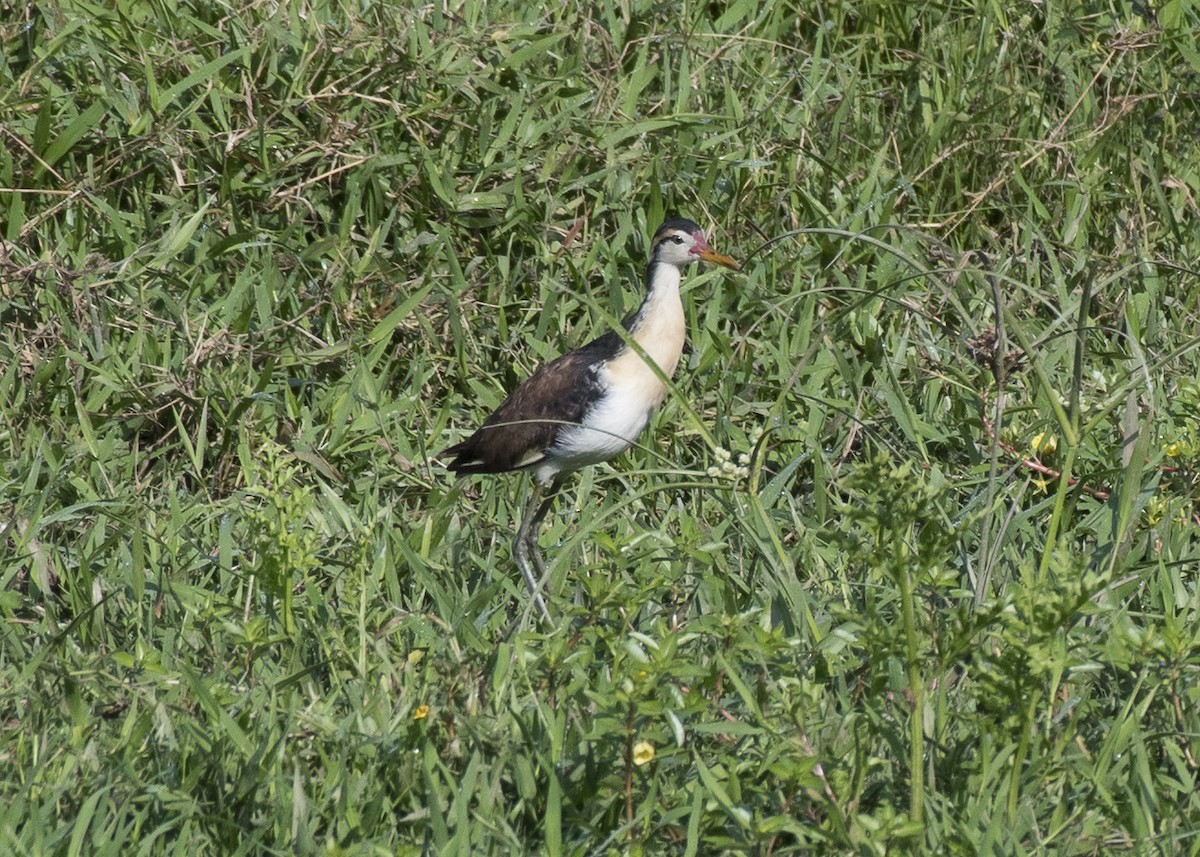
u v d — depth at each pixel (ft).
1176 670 27.96
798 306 49.57
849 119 56.34
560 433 41.96
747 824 24.00
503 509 44.37
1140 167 55.42
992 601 31.81
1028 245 51.52
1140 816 26.05
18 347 45.39
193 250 49.55
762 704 27.91
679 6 58.03
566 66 53.98
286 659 33.14
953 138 55.57
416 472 44.16
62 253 47.39
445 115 51.08
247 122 50.62
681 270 49.65
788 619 32.50
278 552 33.83
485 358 48.60
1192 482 39.45
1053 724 28.89
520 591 39.63
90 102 50.78
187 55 50.93
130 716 29.40
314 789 27.32
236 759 28.25
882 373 46.70
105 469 42.32
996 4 59.93
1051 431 41.88
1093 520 39.11
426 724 28.55
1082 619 32.24
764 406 45.98
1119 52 58.23
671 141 53.06
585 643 31.94
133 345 45.75
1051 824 26.37
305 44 50.78
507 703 30.30
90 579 36.32
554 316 48.91
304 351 47.42
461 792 26.30
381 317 47.91
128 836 25.93
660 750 25.27
